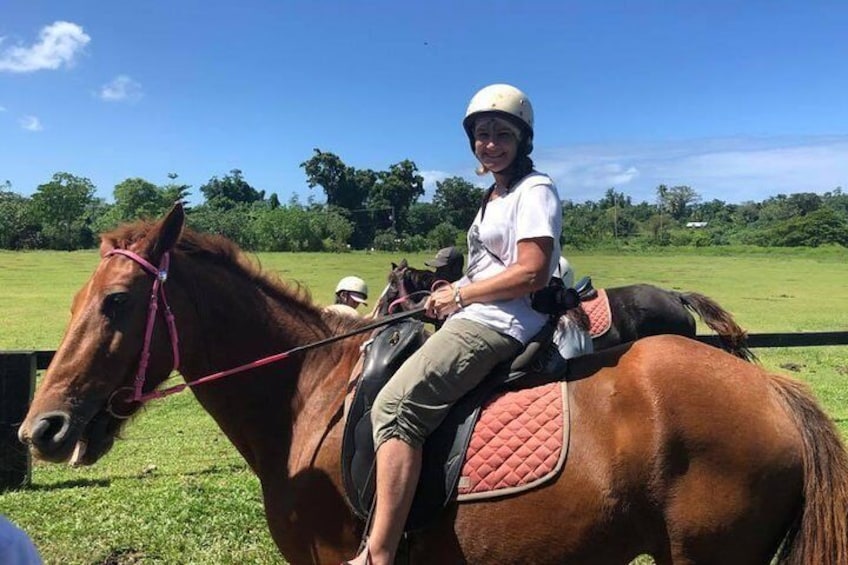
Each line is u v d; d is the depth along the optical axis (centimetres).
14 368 591
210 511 532
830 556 225
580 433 240
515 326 252
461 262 485
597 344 655
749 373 249
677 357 248
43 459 241
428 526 247
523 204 252
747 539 232
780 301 2242
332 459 264
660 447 233
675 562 236
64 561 453
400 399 244
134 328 256
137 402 264
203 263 283
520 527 237
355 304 605
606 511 234
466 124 270
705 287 2722
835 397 966
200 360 283
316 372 288
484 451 242
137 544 476
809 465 231
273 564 451
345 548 262
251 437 290
